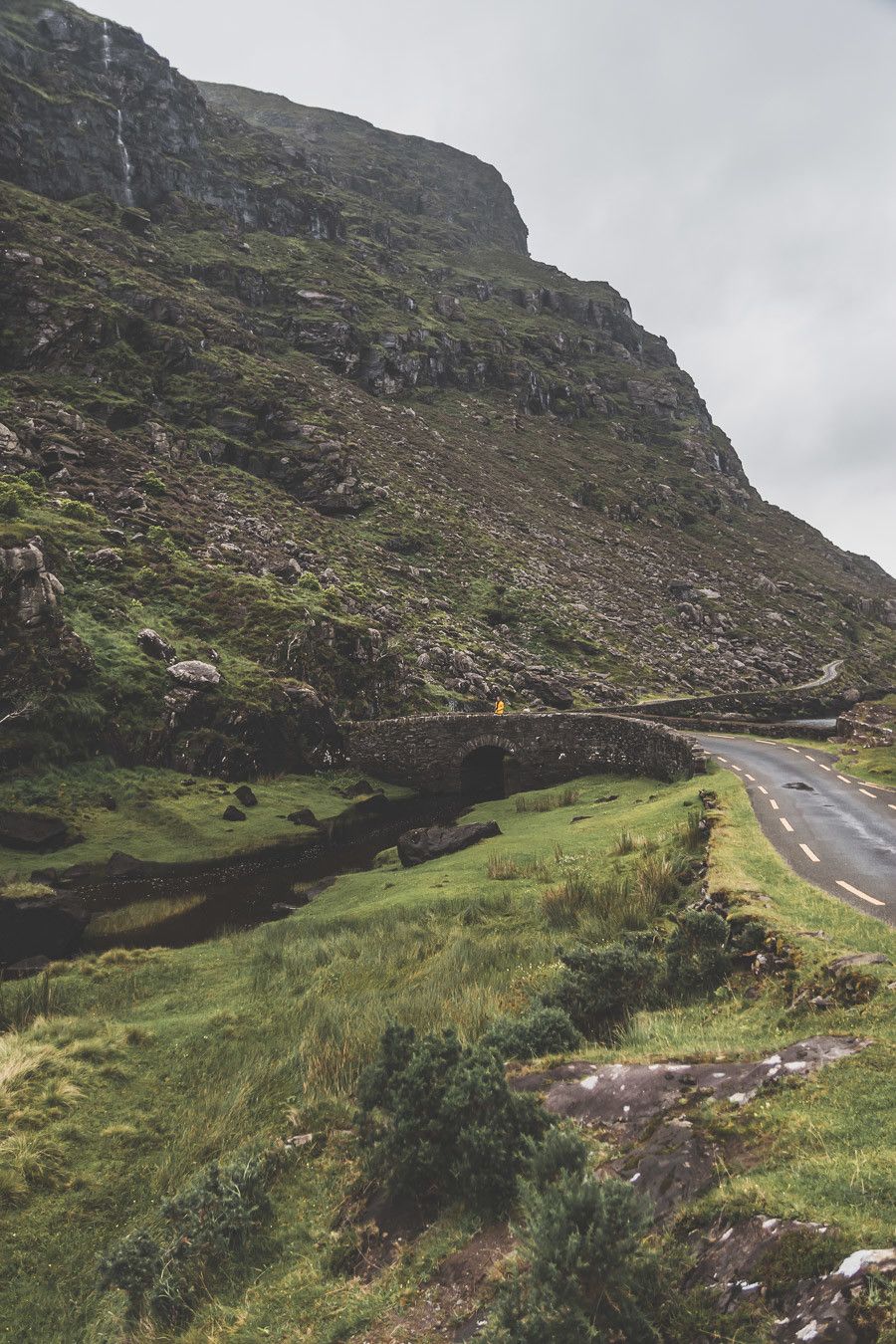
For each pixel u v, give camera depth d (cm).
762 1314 412
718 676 8675
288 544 6838
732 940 1119
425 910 1972
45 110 11900
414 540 8619
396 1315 564
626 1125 690
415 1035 880
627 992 1093
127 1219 907
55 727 3512
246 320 12038
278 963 1777
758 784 2844
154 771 3744
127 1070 1277
